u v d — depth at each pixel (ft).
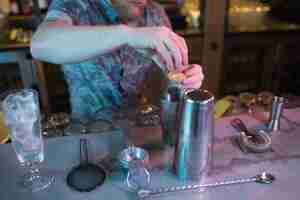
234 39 6.64
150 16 3.32
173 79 2.10
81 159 2.06
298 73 7.56
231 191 1.81
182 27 6.54
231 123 2.52
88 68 2.98
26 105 1.93
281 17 7.15
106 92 3.15
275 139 2.33
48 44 2.12
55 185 1.87
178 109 1.91
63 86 6.55
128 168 1.92
